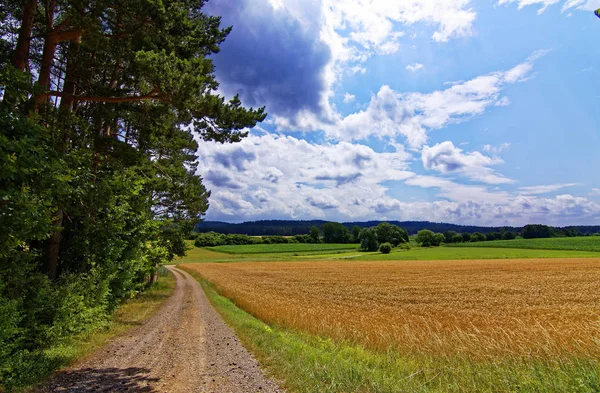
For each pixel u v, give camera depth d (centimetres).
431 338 1029
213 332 1174
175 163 2403
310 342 1088
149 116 1422
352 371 644
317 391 555
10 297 826
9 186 620
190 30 1230
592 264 6031
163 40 1220
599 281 3791
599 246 10512
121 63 1381
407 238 13662
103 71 1514
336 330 1184
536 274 4688
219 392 581
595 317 1619
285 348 864
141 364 766
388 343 1014
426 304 2380
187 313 1697
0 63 1109
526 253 9712
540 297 2702
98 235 1338
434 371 721
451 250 11512
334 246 13988
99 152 1316
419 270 5753
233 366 741
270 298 2395
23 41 1052
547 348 760
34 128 693
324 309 1902
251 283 3884
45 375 665
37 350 836
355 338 1116
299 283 3938
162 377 667
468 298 2703
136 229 1578
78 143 1184
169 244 2781
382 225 13062
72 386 610
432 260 8519
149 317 1552
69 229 1447
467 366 731
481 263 6969
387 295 2898
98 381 641
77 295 1066
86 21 1046
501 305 2319
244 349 905
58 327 933
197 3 1433
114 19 1220
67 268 1392
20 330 780
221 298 2498
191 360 798
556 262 6712
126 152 1295
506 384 600
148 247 1977
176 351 891
